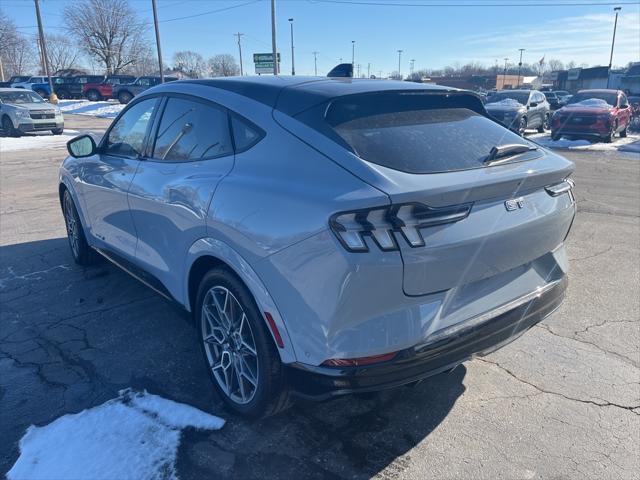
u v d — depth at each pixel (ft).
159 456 8.56
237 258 8.64
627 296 14.93
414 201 7.20
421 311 7.67
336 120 8.75
